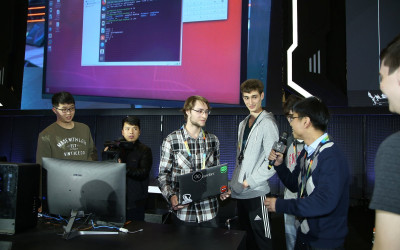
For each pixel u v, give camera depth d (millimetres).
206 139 2035
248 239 2266
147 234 1416
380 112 3230
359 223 3041
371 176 3293
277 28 3463
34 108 4121
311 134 1352
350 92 3416
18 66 4094
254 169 2186
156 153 3906
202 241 1318
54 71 4082
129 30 3879
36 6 4168
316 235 1282
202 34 3656
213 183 1715
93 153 2457
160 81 3768
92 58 3980
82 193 1468
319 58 3348
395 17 3389
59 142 2221
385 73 704
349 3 3510
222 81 3580
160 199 3656
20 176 1451
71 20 4062
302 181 1395
